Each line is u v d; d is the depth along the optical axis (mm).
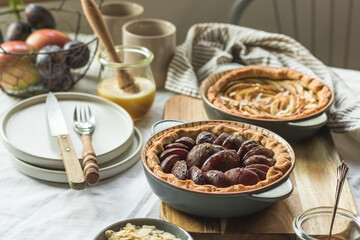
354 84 1281
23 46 1140
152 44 1214
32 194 898
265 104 1069
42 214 859
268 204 797
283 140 874
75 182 814
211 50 1335
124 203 887
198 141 875
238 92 1098
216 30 1382
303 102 1054
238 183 783
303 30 2244
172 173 810
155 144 858
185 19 2197
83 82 1264
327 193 895
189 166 827
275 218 830
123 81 1101
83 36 1433
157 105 1193
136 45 1221
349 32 2219
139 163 981
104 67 1105
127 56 1165
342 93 1162
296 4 2184
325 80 1217
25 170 933
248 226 812
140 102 1094
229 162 812
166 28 1285
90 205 878
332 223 736
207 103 1028
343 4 2164
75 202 883
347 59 2252
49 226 838
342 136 1101
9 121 1023
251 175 787
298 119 977
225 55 1287
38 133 995
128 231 752
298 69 1245
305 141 1044
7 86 1160
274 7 2197
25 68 1139
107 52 1104
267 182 781
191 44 1328
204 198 763
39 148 952
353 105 1105
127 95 1095
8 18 1613
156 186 802
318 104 1027
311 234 774
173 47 1259
